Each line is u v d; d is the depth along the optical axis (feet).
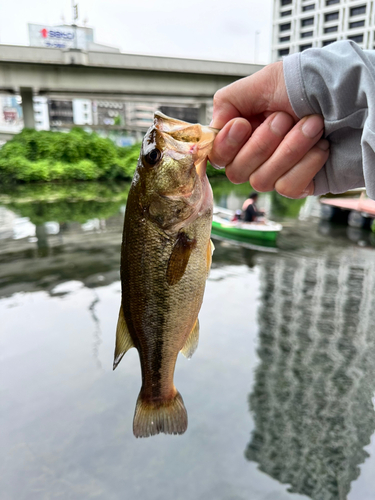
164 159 0.73
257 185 0.81
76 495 1.82
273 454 2.04
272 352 2.97
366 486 1.87
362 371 2.75
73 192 12.40
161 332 0.78
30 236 6.64
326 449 2.11
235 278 4.59
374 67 0.67
